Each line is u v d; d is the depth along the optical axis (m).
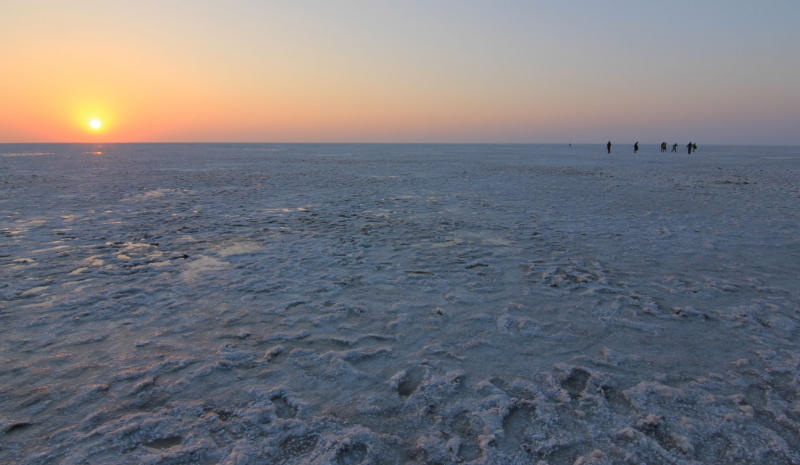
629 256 6.07
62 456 2.16
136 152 52.41
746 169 23.88
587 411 2.54
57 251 6.24
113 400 2.64
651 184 16.20
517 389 2.78
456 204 11.22
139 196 12.54
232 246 6.64
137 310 4.08
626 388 2.78
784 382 2.84
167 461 2.13
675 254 6.17
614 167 26.11
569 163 30.66
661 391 2.72
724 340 3.46
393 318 3.92
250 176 19.77
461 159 37.81
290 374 2.96
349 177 19.45
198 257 5.98
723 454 2.18
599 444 2.26
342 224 8.48
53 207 10.35
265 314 4.00
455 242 6.96
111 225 8.25
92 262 5.68
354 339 3.48
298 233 7.62
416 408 2.58
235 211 10.02
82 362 3.10
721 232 7.67
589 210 10.25
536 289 4.70
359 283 4.89
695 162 31.06
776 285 4.79
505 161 34.06
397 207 10.71
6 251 6.18
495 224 8.52
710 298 4.41
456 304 4.26
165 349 3.30
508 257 6.03
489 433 2.33
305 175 20.48
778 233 7.54
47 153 47.81
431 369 3.01
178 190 14.15
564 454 2.18
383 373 2.98
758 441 2.26
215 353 3.24
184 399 2.66
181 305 4.21
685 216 9.37
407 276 5.14
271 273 5.26
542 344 3.40
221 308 4.14
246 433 2.35
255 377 2.92
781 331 3.61
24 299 4.32
